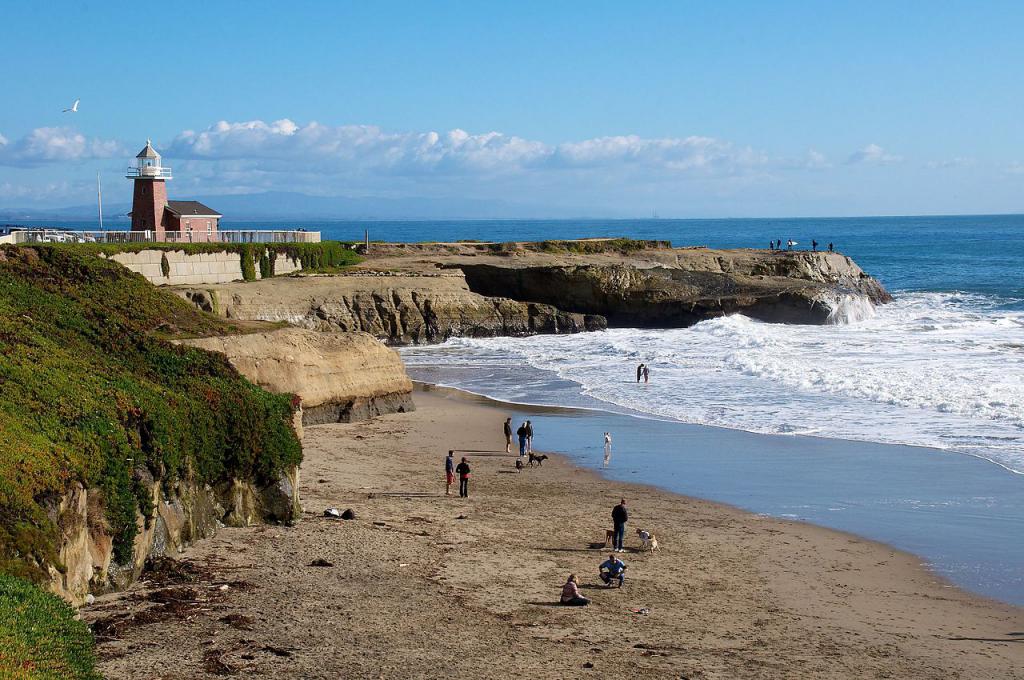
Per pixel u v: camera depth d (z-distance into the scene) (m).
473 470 32.06
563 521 25.95
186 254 62.44
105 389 21.97
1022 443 34.78
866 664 16.88
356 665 15.69
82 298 33.47
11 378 20.67
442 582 20.31
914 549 23.75
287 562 21.19
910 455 33.38
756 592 20.58
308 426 38.84
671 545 23.95
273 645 16.34
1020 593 20.83
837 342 65.06
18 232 56.12
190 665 15.31
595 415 41.81
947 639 18.20
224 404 24.31
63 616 14.82
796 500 28.23
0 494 16.41
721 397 45.22
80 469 18.45
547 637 17.45
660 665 16.38
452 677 15.42
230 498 24.02
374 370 41.66
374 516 25.75
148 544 20.38
